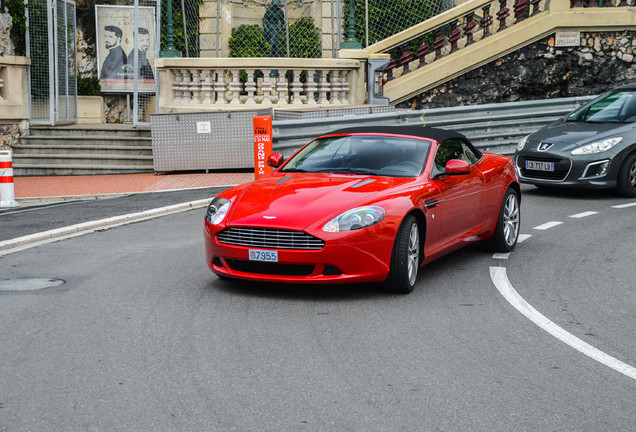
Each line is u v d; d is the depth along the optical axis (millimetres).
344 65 17953
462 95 19031
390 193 6840
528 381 4727
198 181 14883
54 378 4762
